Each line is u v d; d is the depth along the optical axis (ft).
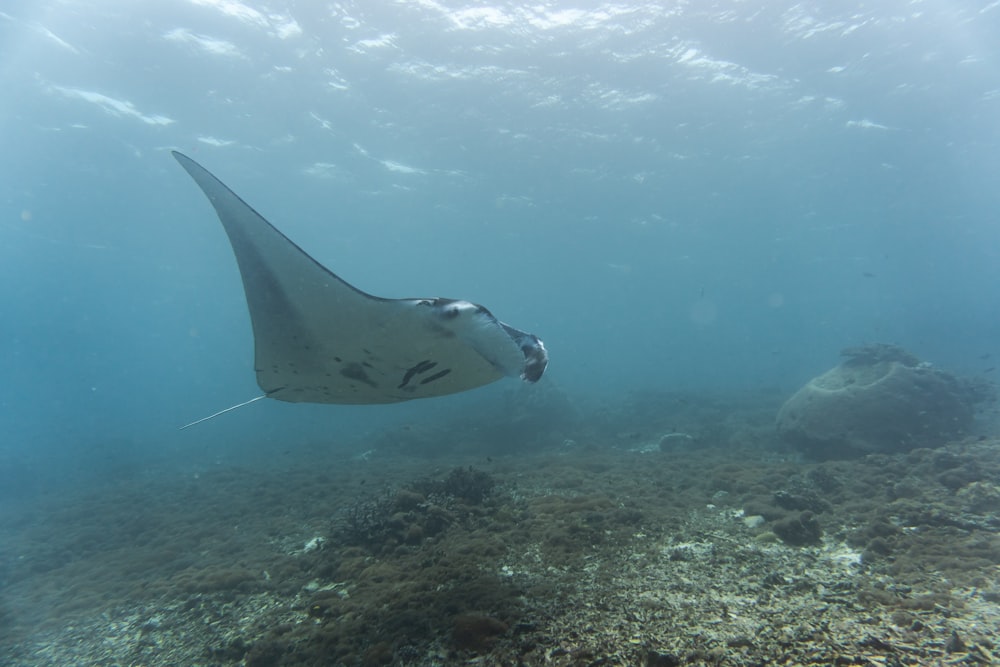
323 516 27.68
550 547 17.87
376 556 19.35
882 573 14.32
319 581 18.03
